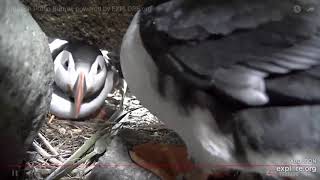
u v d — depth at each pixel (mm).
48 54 714
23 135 684
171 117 654
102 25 766
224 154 622
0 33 640
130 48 661
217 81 593
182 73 610
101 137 790
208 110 608
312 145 578
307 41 587
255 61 589
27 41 673
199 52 607
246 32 600
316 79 577
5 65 642
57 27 775
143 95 669
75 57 829
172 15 630
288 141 583
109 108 873
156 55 630
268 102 582
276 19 598
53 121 825
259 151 597
